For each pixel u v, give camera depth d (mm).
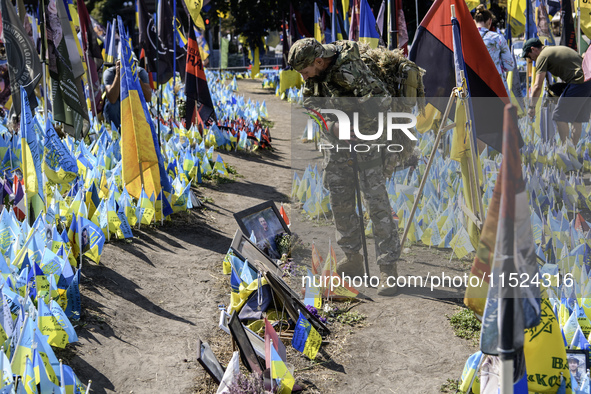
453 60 4281
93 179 5234
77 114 5820
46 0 5477
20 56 5195
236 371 3094
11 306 3203
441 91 4336
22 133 4223
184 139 9359
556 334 2791
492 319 2127
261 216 5215
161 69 9836
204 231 5941
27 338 2812
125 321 3885
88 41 8484
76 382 2848
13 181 5246
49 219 4379
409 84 4016
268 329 3297
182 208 6176
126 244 5195
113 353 3490
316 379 3342
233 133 10516
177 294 4441
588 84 6336
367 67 3871
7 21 5117
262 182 8430
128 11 40281
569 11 9531
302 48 3703
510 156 1918
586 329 3471
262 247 5027
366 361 3496
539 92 6719
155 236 5551
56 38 5609
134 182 5637
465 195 4051
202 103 9055
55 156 4809
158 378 3307
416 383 3271
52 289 3529
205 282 4727
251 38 27859
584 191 4965
